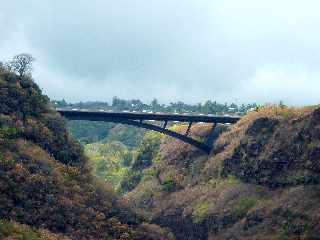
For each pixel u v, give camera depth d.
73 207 94.81
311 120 114.19
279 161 118.25
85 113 128.75
